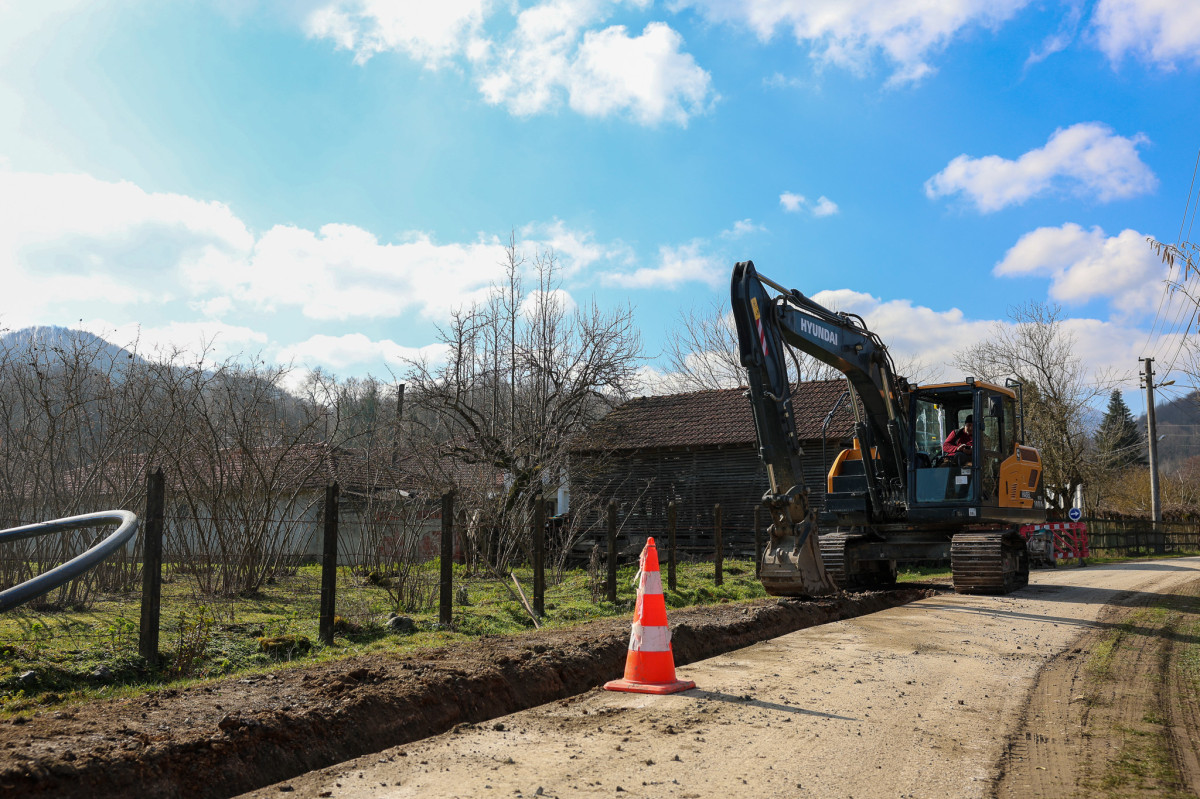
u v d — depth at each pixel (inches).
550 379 948.6
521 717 215.2
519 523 653.3
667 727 203.3
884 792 161.2
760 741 192.4
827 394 1042.1
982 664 295.6
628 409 1143.6
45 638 297.0
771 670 276.1
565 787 159.3
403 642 348.2
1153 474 1466.5
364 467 607.2
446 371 846.5
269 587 490.3
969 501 535.5
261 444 523.2
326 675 235.0
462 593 467.5
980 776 172.4
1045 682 269.3
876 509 579.5
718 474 1007.6
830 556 557.6
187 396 494.3
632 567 707.4
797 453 446.0
